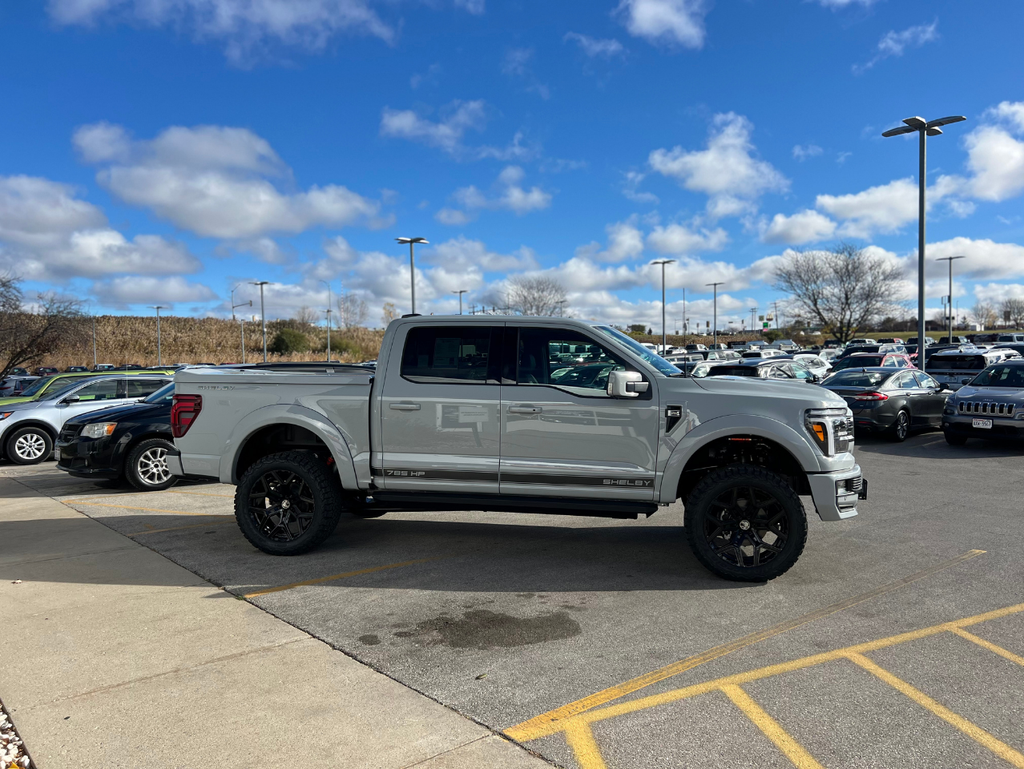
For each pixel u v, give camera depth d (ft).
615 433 17.10
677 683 11.43
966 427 39.83
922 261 66.39
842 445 16.83
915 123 64.28
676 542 20.45
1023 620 13.99
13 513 25.91
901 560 18.26
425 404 17.95
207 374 19.52
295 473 18.85
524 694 11.10
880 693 11.01
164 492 30.30
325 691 11.23
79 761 9.25
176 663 12.28
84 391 42.75
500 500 17.74
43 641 13.29
